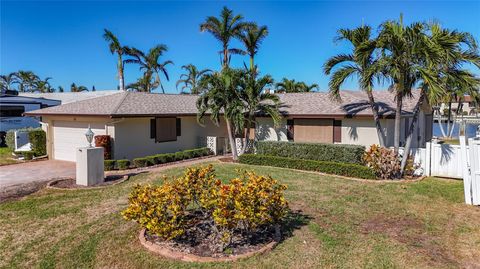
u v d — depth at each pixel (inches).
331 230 279.4
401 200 369.7
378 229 284.0
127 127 629.0
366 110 609.0
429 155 507.5
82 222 305.1
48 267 227.8
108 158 593.9
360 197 380.8
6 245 261.0
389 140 600.7
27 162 667.4
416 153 518.6
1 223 305.7
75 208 345.4
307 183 450.6
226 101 626.5
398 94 478.6
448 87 469.7
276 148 623.2
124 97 703.7
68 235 276.4
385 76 464.4
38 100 1015.6
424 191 408.2
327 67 541.6
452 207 346.6
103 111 607.8
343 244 252.2
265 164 600.1
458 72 450.6
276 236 259.8
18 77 2284.7
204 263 219.8
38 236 276.2
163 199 235.1
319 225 290.8
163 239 255.6
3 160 692.7
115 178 489.7
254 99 627.5
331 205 349.1
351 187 428.8
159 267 219.0
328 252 238.5
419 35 427.2
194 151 711.7
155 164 621.3
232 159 671.1
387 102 675.4
